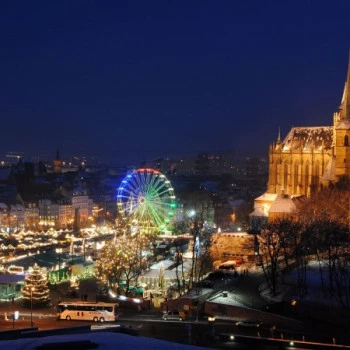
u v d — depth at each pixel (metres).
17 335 90.81
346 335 151.38
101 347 75.69
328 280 196.38
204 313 182.75
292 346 139.50
